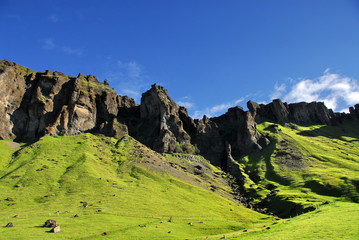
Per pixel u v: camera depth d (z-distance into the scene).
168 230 114.75
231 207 179.75
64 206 142.00
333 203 159.38
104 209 139.00
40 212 131.00
